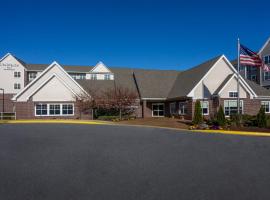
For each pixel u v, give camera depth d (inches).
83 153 459.2
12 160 406.9
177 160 406.3
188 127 930.7
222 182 298.8
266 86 2287.2
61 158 420.2
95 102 1349.7
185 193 264.1
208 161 399.9
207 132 794.8
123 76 1689.2
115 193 264.1
